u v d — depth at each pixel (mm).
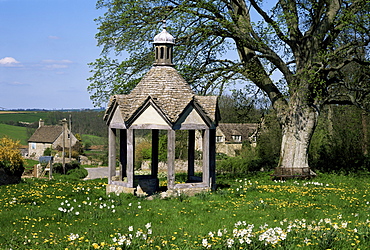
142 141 70750
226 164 46406
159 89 17984
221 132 70562
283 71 24766
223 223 12297
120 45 24609
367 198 16719
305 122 24688
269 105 27234
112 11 24656
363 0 22750
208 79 24812
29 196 16859
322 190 19016
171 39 18734
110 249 8461
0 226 11859
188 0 22719
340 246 8805
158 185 20031
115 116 18547
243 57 25969
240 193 18062
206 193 17562
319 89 24078
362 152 31000
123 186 17984
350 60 23391
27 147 102250
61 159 58281
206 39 24172
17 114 153500
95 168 75250
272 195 17781
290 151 24953
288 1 24219
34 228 11648
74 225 12156
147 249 8906
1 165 26031
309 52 24328
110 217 13531
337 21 23031
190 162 20672
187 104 17562
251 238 9094
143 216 13633
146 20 23906
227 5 25312
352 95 24109
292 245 8852
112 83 25047
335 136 32375
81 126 117750
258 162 39750
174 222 12625
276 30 22891
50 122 133125
